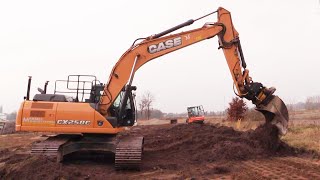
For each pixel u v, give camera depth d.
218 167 10.56
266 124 13.44
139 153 10.90
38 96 12.16
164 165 11.82
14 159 12.55
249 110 36.38
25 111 11.73
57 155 11.15
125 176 10.20
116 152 10.91
